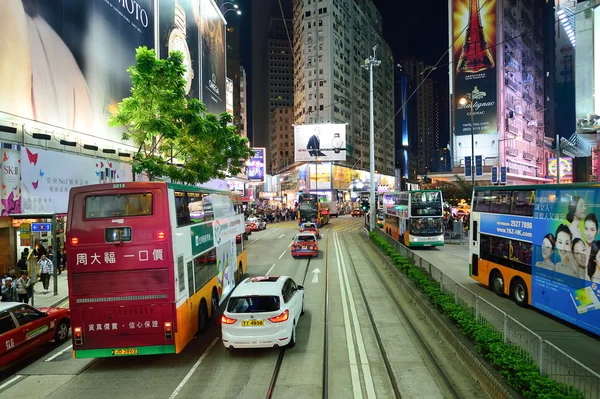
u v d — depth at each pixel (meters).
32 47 16.30
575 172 70.00
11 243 17.38
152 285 8.88
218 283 13.45
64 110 18.00
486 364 7.45
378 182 98.56
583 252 10.27
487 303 9.43
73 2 18.66
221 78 41.53
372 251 26.69
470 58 72.94
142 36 24.59
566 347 9.58
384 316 12.20
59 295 15.66
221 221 14.29
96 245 8.85
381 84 112.81
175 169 16.33
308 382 7.97
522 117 83.12
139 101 14.28
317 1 81.38
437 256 24.64
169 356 9.70
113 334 8.84
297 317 10.96
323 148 54.56
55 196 16.62
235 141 20.28
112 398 7.61
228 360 9.27
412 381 7.81
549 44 115.62
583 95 28.92
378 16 113.81
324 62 80.56
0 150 14.10
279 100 138.25
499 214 14.50
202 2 35.47
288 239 35.50
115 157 21.70
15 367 9.36
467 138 73.06
